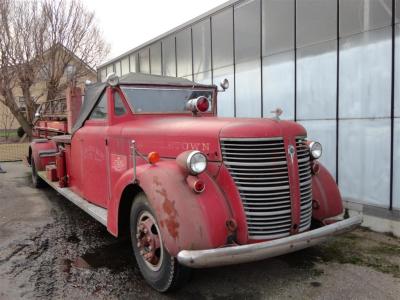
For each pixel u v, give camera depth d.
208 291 3.56
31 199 7.46
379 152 5.58
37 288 3.65
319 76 6.41
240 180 3.30
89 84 5.37
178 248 2.99
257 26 7.54
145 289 3.61
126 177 3.75
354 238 5.00
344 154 6.09
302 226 3.60
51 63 18.66
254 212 3.31
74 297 3.47
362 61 5.74
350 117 5.96
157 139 3.94
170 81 4.99
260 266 4.12
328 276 3.88
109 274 3.96
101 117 4.94
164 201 3.14
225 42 8.44
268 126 3.39
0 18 17.66
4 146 18.05
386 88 5.45
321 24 6.31
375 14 5.52
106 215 4.52
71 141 5.82
